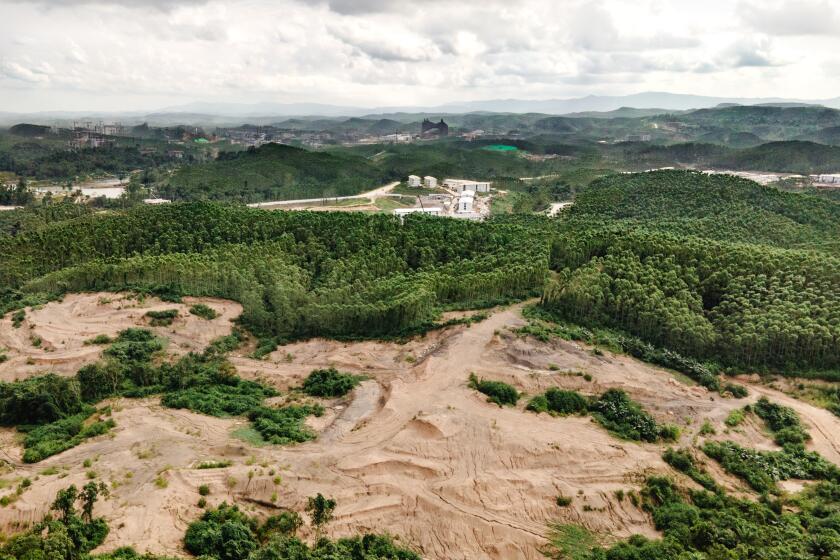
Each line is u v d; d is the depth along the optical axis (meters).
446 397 115.94
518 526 85.50
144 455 95.25
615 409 116.06
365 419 110.88
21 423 111.19
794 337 138.50
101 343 145.25
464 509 87.00
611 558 79.88
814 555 80.38
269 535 78.81
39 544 67.88
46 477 87.19
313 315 154.50
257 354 144.88
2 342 147.38
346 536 81.44
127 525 75.88
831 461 110.44
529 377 124.06
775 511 93.69
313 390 125.62
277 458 95.69
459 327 147.50
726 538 83.50
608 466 98.44
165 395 122.38
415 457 96.88
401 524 84.81
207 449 98.25
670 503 92.31
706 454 107.38
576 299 158.62
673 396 125.25
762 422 122.88
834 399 130.50
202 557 70.38
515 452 98.56
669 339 148.38
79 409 115.88
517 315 157.50
